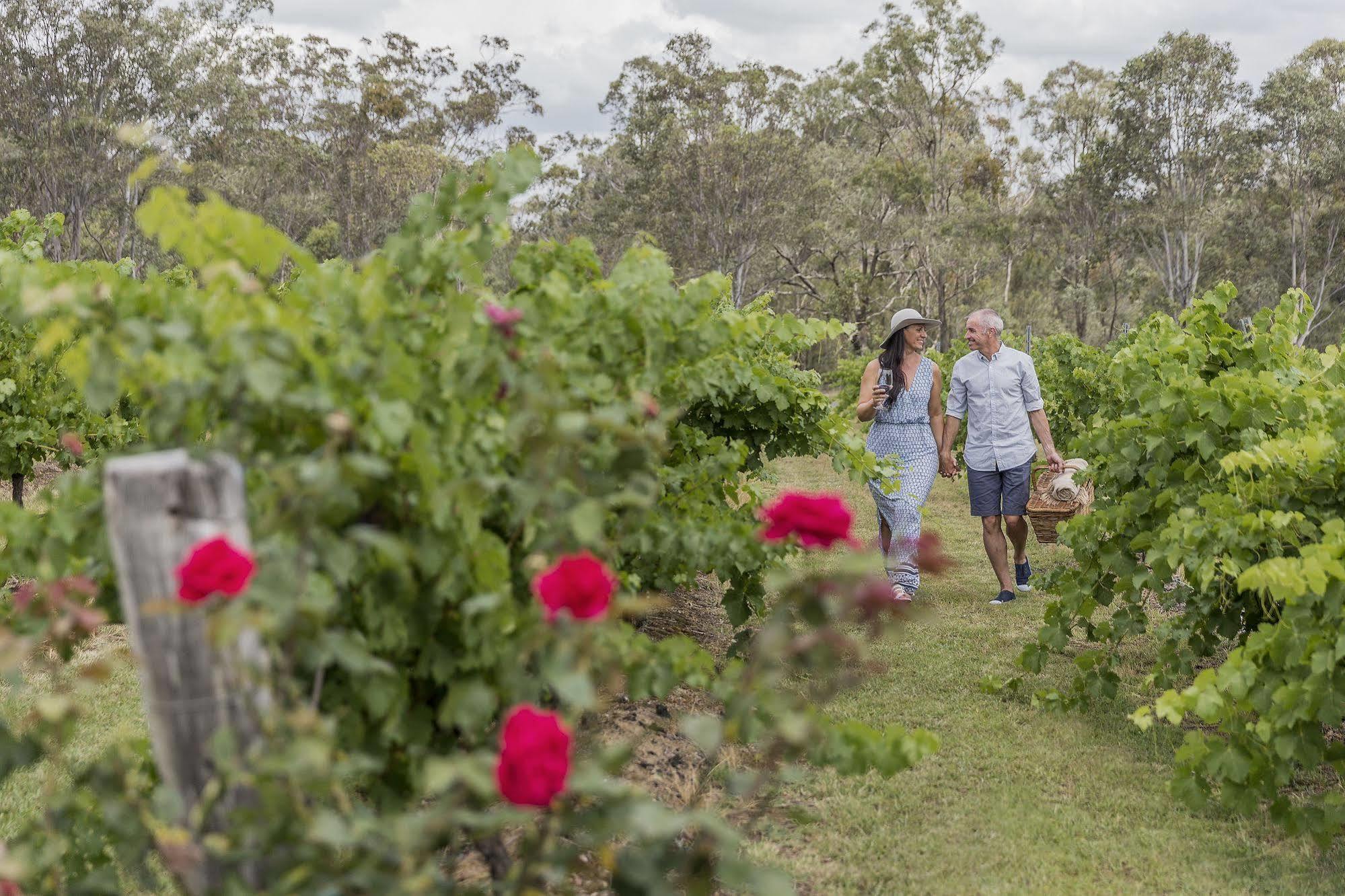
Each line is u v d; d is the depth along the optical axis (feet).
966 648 18.67
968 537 30.30
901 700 15.97
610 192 199.11
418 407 6.82
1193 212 181.27
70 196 137.18
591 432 8.27
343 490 5.84
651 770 12.15
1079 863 11.05
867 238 166.50
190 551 5.57
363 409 6.27
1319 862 11.09
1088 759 13.79
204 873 5.69
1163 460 15.26
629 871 6.18
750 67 170.09
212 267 6.07
